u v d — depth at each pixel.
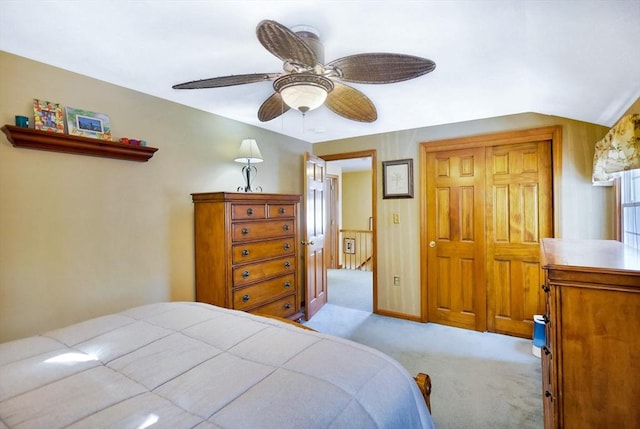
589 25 1.33
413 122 3.34
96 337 1.31
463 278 3.40
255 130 3.47
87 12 1.44
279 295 3.08
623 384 1.18
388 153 3.77
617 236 2.48
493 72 2.04
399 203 3.71
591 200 2.77
